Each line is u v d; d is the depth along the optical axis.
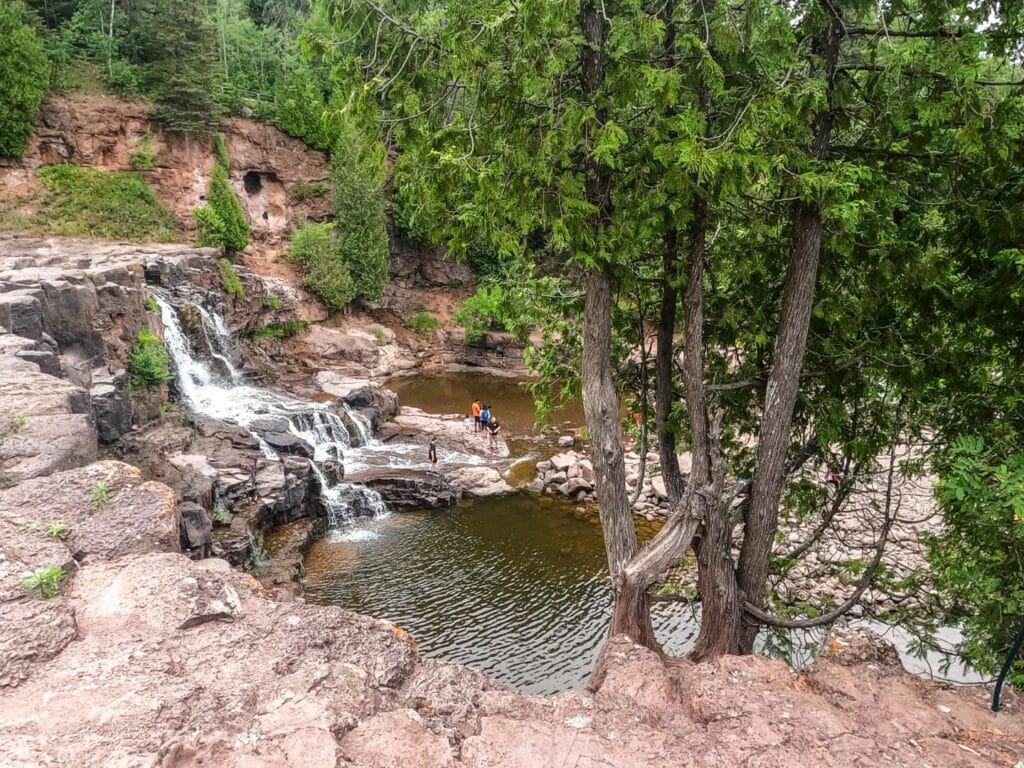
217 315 28.50
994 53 5.75
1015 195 6.93
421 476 20.59
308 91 39.53
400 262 44.50
